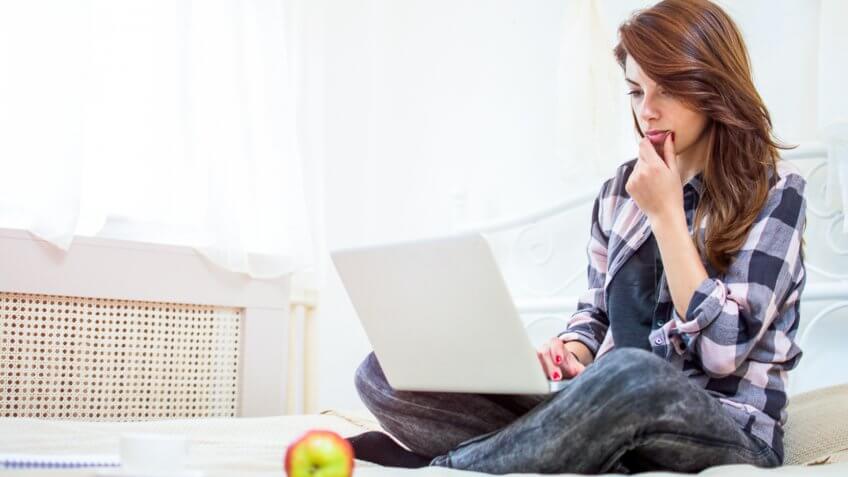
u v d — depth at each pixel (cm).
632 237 127
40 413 198
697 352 109
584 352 130
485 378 102
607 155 213
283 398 231
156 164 229
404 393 115
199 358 220
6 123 205
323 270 253
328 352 276
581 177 228
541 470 94
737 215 115
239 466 107
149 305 213
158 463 78
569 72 220
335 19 293
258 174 241
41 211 199
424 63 284
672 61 118
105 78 223
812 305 179
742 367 113
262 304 229
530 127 247
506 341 97
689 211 124
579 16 218
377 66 300
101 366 206
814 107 185
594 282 140
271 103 245
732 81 118
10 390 195
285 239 241
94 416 204
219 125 231
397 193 288
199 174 229
